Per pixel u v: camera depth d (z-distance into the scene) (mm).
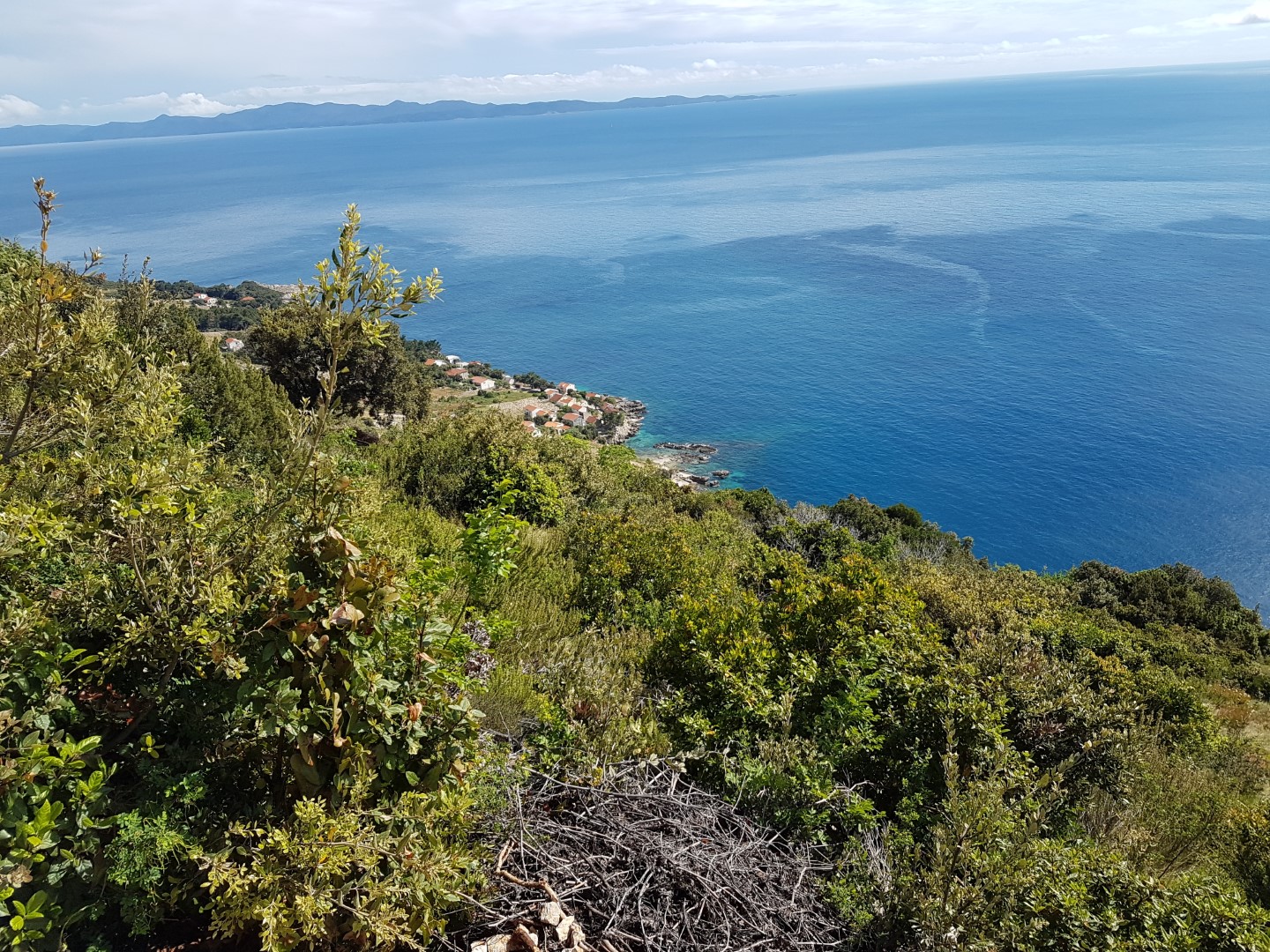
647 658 6902
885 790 5586
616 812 4066
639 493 22469
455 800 3080
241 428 12625
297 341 24203
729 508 27656
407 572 3766
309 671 2951
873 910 3992
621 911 3490
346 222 3129
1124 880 4578
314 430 3330
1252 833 6758
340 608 2914
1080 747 6445
